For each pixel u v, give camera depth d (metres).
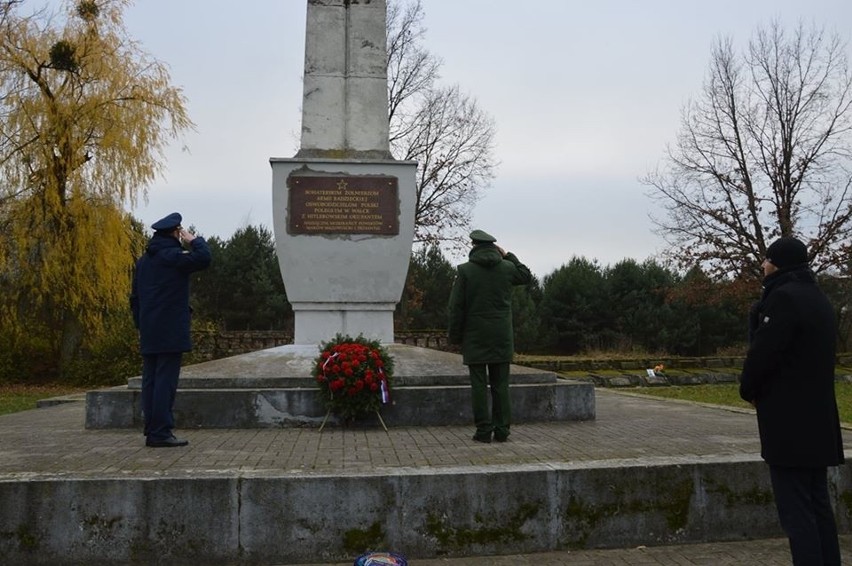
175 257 6.62
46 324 24.25
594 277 43.50
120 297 22.39
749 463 5.48
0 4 21.38
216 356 24.95
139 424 8.12
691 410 10.23
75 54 21.56
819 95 24.64
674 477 5.37
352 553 5.00
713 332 40.38
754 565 4.80
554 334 42.25
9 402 17.48
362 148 10.12
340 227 9.71
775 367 4.12
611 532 5.26
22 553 4.83
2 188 21.53
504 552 5.12
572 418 8.64
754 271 25.12
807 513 4.05
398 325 36.00
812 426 4.04
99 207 21.89
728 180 25.16
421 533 5.06
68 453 6.23
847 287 26.77
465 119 44.19
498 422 6.95
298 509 4.98
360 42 10.34
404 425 8.17
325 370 7.80
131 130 21.64
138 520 4.88
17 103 21.42
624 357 25.44
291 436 7.39
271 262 43.00
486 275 7.00
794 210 24.86
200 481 4.93
